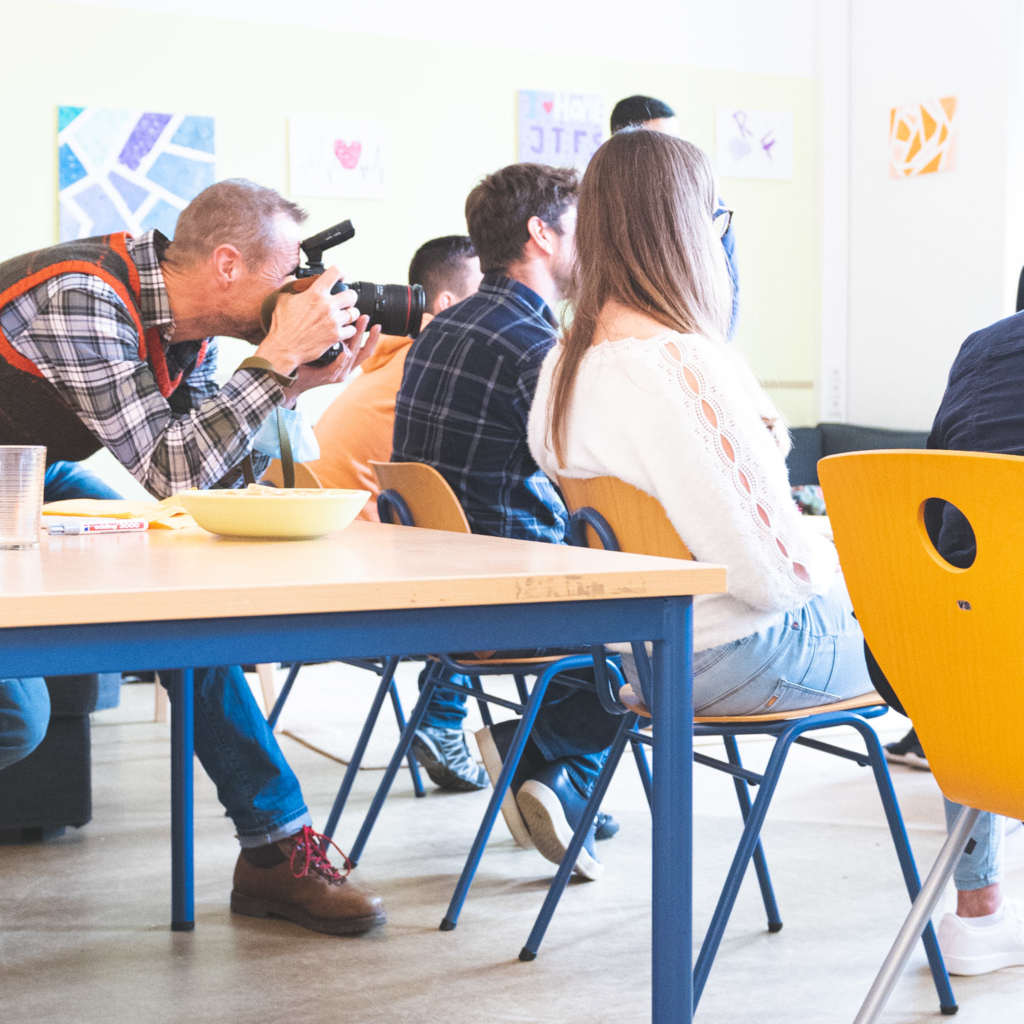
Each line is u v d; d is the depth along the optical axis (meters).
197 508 1.31
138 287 1.84
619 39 5.79
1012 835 2.48
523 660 2.06
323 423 3.34
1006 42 5.47
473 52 5.50
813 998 1.75
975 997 1.77
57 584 0.88
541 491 2.38
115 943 1.97
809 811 2.70
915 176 5.93
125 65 4.92
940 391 5.86
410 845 2.51
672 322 1.66
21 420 1.82
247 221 1.83
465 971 1.85
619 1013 1.70
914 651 1.26
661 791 1.05
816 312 6.27
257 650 0.90
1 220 4.78
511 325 2.33
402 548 1.22
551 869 2.36
